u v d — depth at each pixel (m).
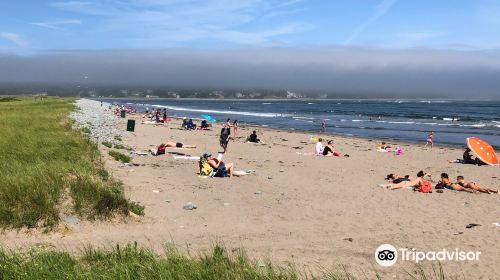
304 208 14.77
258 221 12.97
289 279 7.47
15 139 21.75
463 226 12.97
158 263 7.56
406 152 34.44
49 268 7.46
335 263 9.45
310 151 33.47
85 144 22.34
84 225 11.20
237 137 44.31
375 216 13.97
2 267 7.27
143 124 57.31
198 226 12.17
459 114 123.00
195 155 28.22
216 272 7.34
